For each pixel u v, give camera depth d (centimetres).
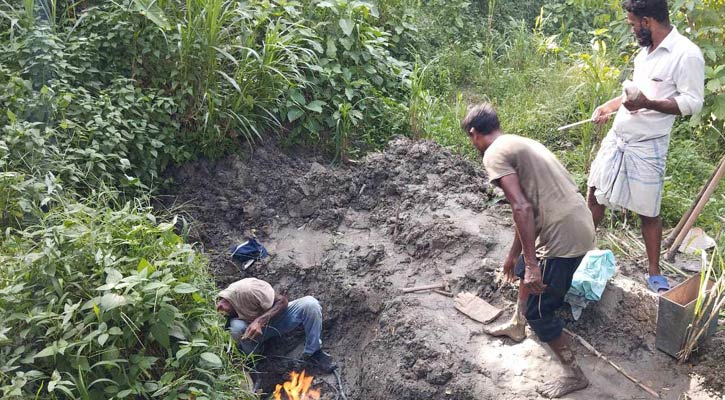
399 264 575
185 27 643
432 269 562
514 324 482
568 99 778
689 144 703
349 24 734
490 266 539
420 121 732
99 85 629
